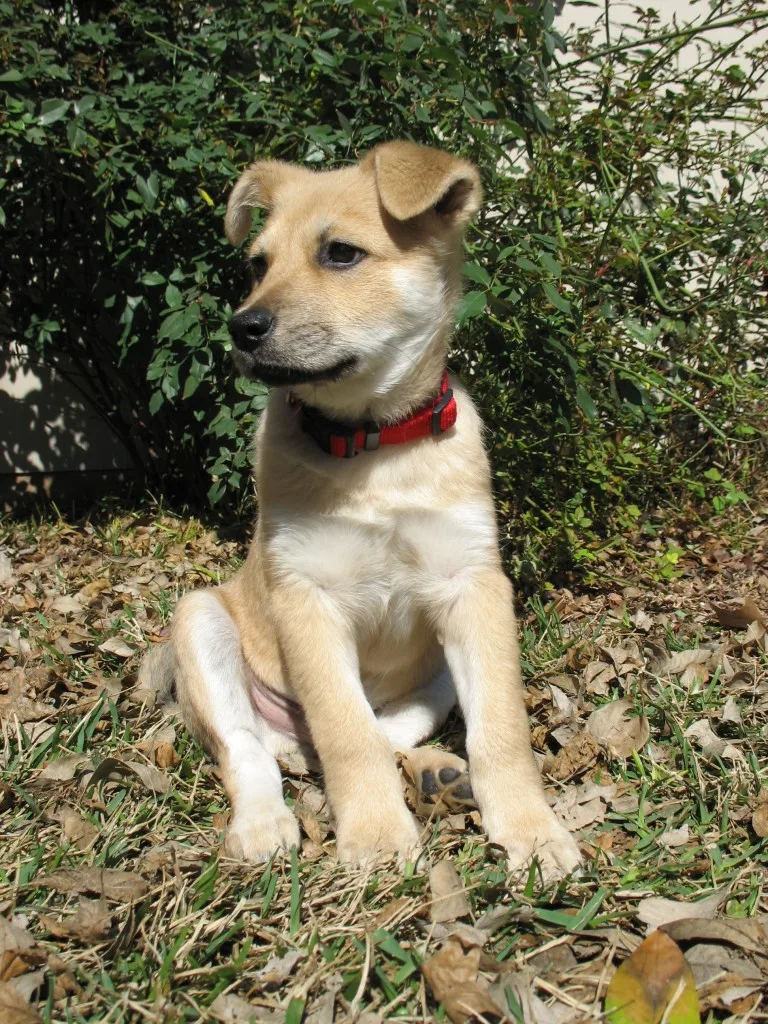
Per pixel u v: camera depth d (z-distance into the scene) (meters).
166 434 1.41
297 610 0.82
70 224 1.32
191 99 1.12
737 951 0.67
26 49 1.14
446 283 0.85
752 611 1.01
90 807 0.77
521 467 1.15
